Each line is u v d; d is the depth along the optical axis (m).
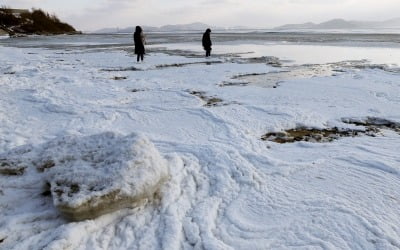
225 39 44.91
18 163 4.52
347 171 5.22
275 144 6.50
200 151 5.77
